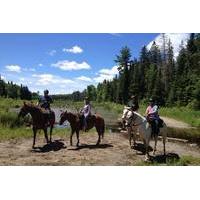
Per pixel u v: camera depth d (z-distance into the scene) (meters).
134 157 13.26
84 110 14.88
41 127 14.44
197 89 42.97
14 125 19.50
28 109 14.13
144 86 64.19
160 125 13.20
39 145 15.02
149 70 64.50
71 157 12.88
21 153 13.37
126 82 68.88
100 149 14.42
